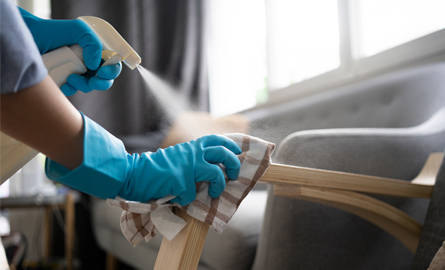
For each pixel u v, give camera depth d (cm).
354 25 177
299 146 75
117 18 243
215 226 35
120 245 147
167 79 252
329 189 50
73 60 39
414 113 113
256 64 273
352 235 77
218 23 291
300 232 71
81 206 214
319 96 171
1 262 49
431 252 56
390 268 80
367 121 133
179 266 36
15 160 37
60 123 28
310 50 219
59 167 31
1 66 24
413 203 85
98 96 216
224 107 279
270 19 247
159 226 36
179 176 33
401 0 155
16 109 26
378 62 159
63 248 226
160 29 254
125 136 213
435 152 87
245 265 79
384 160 81
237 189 37
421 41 137
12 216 235
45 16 261
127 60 42
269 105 242
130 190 33
